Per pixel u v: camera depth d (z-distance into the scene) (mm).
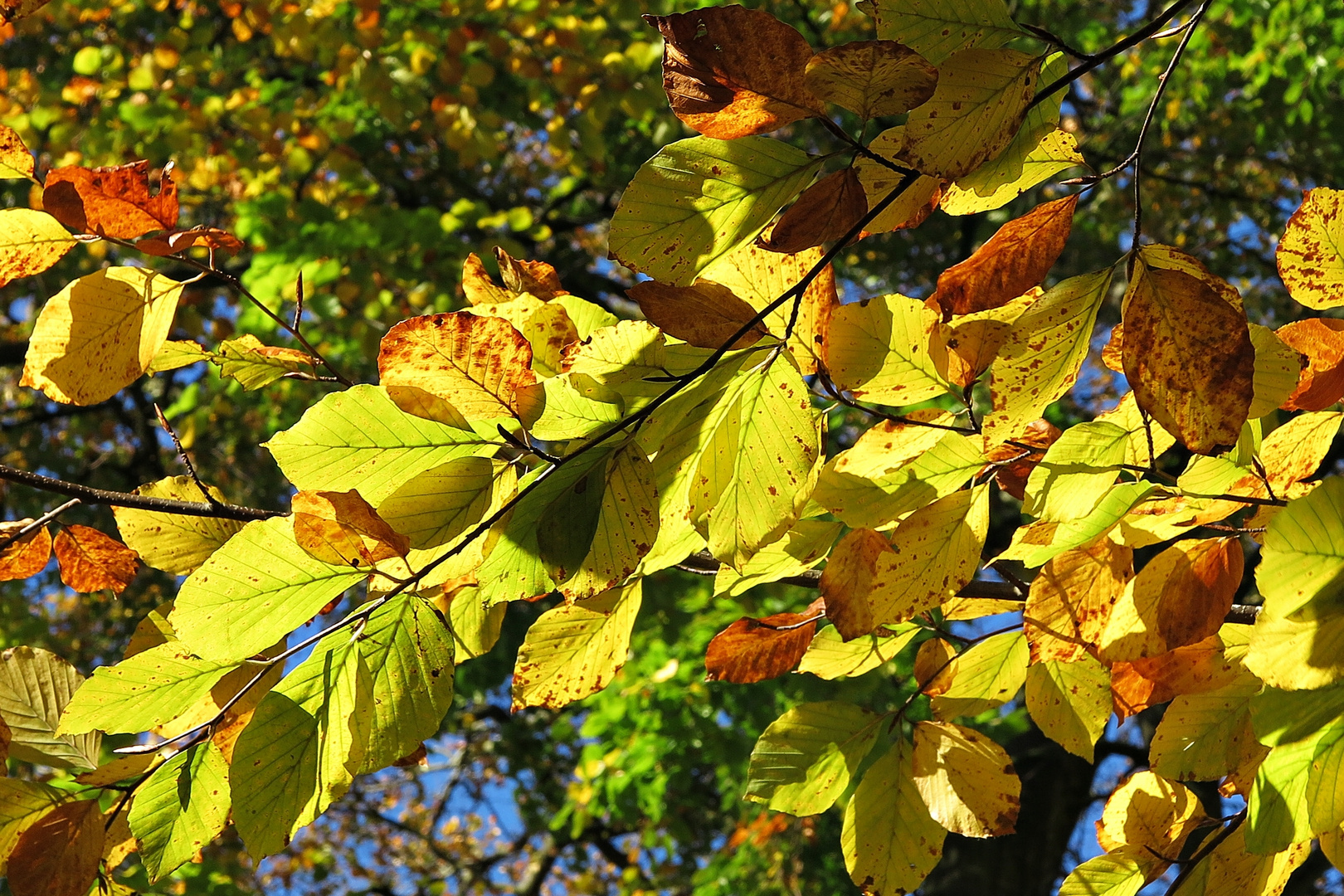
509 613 5340
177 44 4125
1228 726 1024
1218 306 914
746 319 940
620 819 4383
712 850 6496
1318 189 970
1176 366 920
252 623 927
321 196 4320
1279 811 927
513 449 945
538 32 4254
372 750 935
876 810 1060
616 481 926
